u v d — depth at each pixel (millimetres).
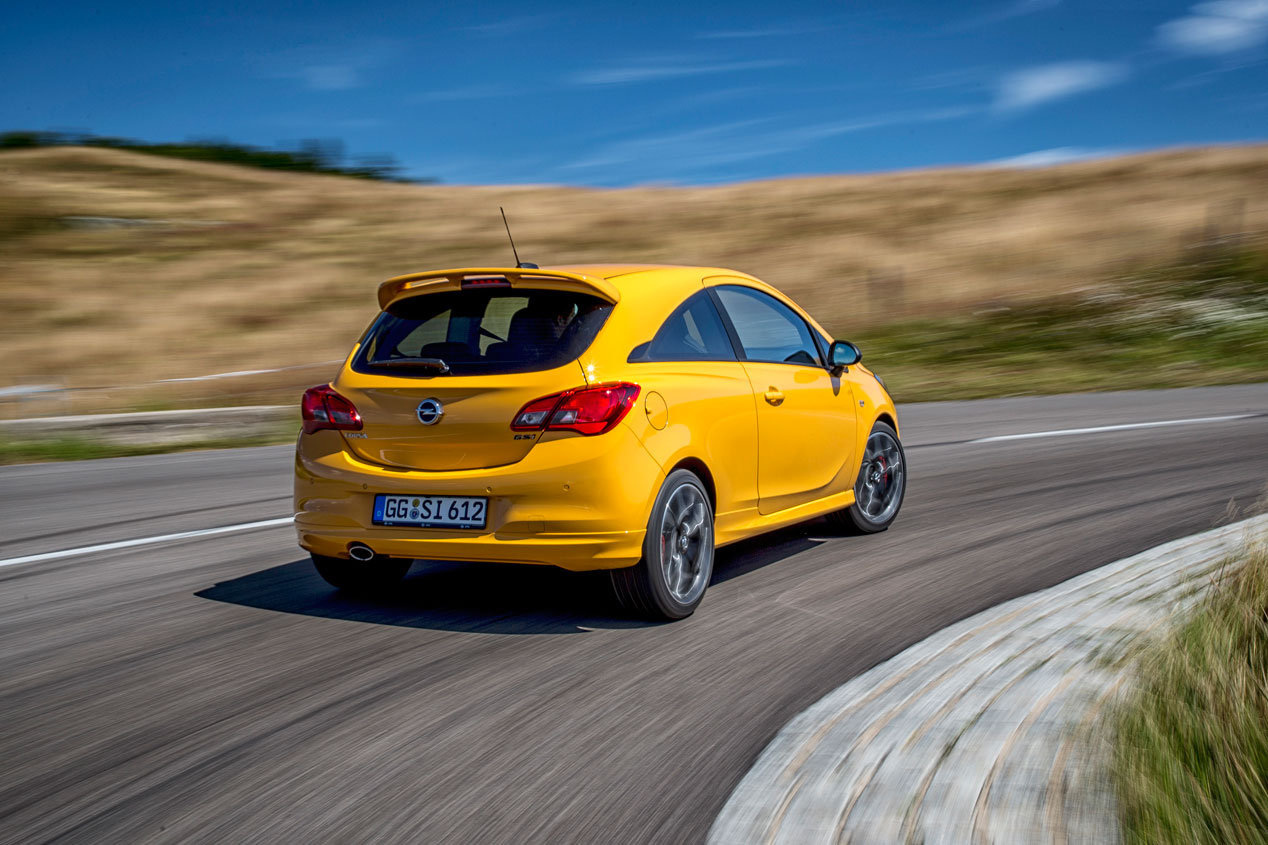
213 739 3385
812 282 25172
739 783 2979
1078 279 23000
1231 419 10773
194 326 22641
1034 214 31219
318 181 45844
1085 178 36531
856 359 5809
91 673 4059
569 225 34344
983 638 4129
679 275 5012
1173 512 6480
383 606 4906
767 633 4395
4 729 3508
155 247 31578
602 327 4449
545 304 4527
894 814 2713
